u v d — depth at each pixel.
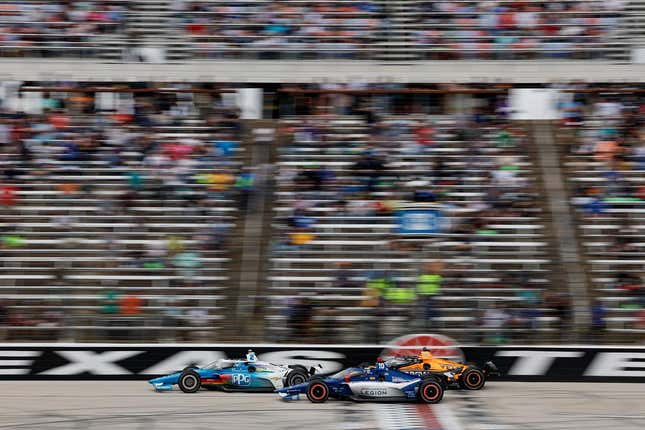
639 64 76.81
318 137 73.00
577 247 62.69
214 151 71.38
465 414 44.38
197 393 50.19
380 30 79.81
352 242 63.00
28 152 70.56
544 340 55.56
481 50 78.50
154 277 60.56
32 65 77.31
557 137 73.50
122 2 81.94
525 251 62.25
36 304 58.62
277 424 41.78
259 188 68.00
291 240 63.38
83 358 54.28
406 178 68.44
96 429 40.72
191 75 77.56
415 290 58.91
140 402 47.34
